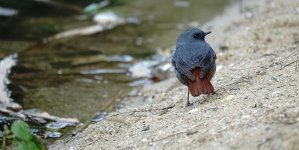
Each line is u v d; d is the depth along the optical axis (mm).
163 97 12430
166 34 18875
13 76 15039
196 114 9922
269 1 19328
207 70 9930
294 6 16844
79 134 11055
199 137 8656
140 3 22641
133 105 12812
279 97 9531
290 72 10781
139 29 19547
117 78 15164
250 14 18219
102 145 9945
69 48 17594
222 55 14258
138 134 9883
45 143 11094
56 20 20375
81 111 12891
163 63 16172
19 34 18750
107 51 17312
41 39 18297
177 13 21250
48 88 14281
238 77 11625
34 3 21594
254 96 9906
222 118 9258
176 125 9688
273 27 14883
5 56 16469
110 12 21094
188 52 10234
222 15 20219
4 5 21234
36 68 15734
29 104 13219
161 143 8945
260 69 11695
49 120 12359
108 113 12633
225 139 8273
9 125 11992
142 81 14891
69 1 22188
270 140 7730
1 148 10648
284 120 8297
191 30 10711
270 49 13367
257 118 8750
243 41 14719
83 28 19359
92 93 14016
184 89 12484
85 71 15633
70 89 14281
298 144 7391
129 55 16969
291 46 13008
